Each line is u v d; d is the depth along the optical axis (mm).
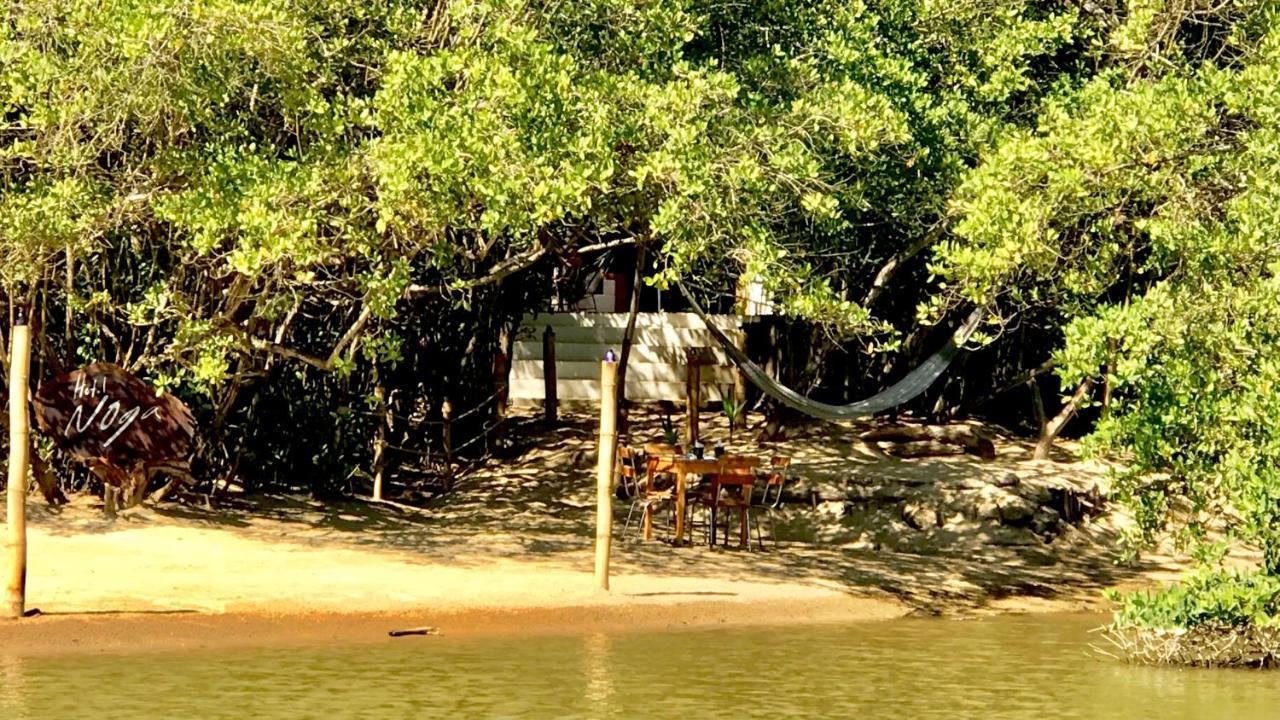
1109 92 17922
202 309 18438
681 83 15578
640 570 18047
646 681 12938
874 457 23812
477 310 23641
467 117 14883
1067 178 16312
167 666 12891
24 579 13953
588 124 15500
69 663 12906
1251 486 13914
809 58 18406
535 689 12461
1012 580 19438
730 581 17844
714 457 20406
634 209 16828
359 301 18953
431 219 15328
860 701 12375
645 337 27562
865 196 19531
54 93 15812
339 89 17062
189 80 15633
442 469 23484
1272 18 19828
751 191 16219
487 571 17266
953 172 19156
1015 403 26906
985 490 21953
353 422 21906
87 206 16250
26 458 13938
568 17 16688
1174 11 20562
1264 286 14422
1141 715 12023
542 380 27625
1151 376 14531
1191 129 16672
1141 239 21000
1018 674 13766
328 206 16297
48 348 18500
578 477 23469
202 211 15523
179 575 16000
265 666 13016
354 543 18609
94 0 15109
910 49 20375
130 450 17922
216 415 19672
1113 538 21953
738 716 11703
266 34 15102
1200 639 14344
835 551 20656
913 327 25219
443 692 12234
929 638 15750
